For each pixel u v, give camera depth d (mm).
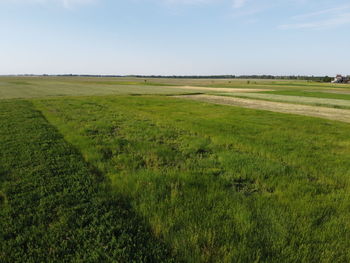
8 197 3475
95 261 2283
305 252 2381
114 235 2680
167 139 7828
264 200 3480
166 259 2303
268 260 2293
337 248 2475
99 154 5688
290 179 4375
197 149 6477
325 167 5148
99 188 3877
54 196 3539
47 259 2279
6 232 2643
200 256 2309
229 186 4102
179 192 3674
